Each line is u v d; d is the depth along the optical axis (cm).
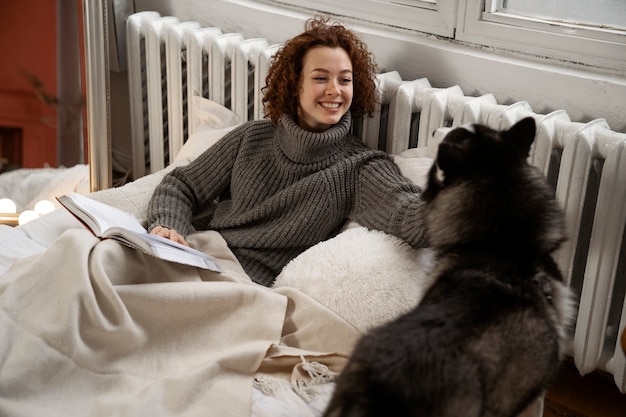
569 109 201
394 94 212
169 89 270
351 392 111
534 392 127
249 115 261
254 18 265
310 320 175
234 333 171
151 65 271
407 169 198
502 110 192
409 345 113
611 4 199
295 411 153
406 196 188
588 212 194
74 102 274
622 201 176
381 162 201
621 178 175
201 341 169
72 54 269
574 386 214
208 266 180
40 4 265
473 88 219
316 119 203
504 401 123
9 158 276
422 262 182
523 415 155
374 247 182
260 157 211
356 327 173
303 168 203
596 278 183
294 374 163
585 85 195
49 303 159
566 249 184
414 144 221
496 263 131
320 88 199
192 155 232
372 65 213
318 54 199
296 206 202
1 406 141
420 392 109
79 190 281
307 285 181
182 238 196
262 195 208
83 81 271
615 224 178
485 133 144
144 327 164
